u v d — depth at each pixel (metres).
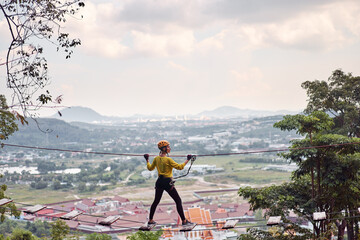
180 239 71.81
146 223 10.16
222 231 75.94
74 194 191.00
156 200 10.20
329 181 21.47
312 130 23.08
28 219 110.00
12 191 197.38
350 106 32.31
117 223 98.69
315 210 21.34
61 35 11.76
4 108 11.16
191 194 178.62
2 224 91.62
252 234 22.27
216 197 161.62
